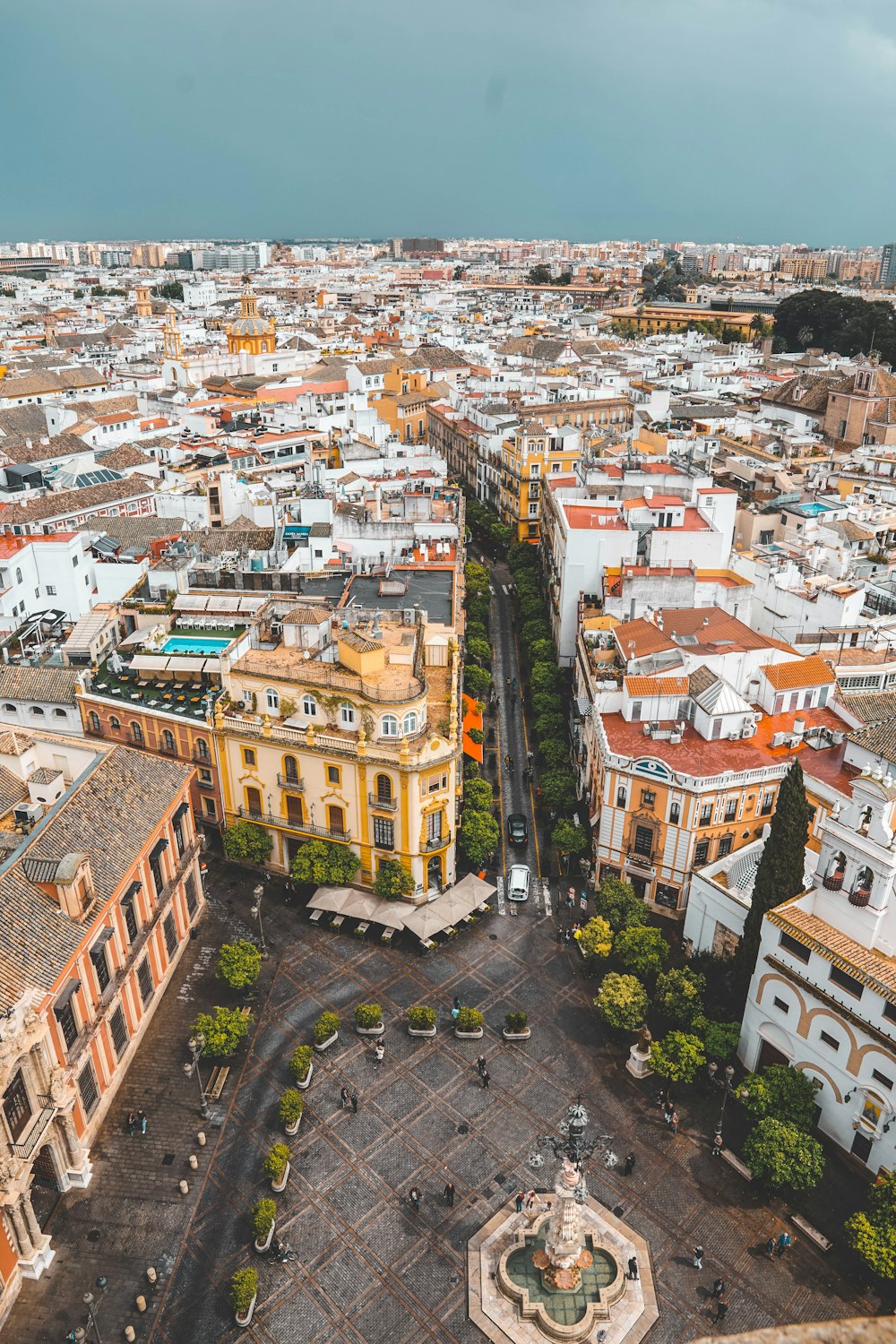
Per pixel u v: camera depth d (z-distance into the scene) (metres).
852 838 69.50
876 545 153.00
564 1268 63.22
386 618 112.69
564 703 133.88
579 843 100.81
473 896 94.50
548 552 171.62
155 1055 81.38
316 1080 79.00
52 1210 68.69
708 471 169.38
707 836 93.69
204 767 103.38
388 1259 65.69
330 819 97.88
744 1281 64.38
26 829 85.94
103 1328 61.41
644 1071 79.94
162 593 126.94
